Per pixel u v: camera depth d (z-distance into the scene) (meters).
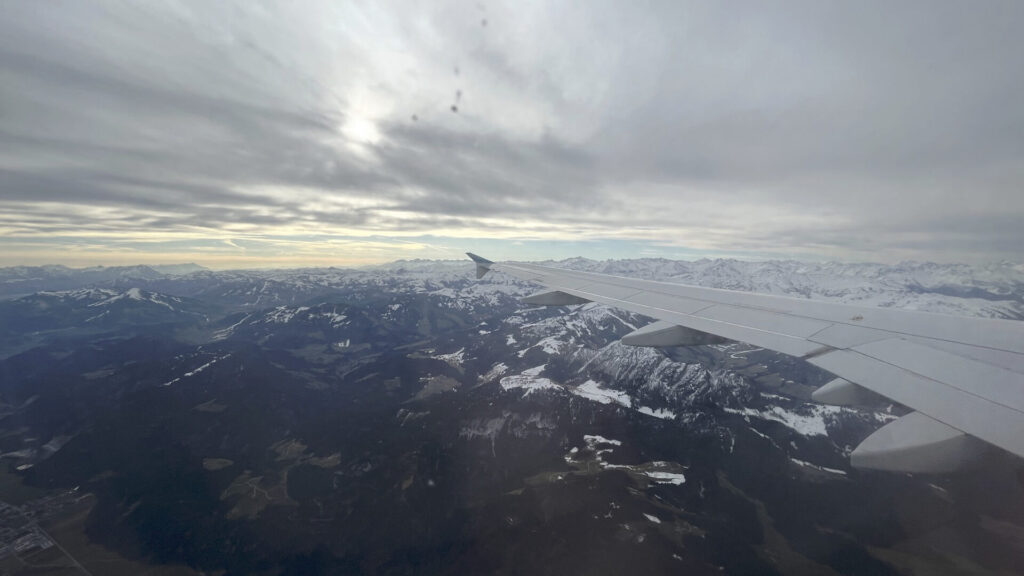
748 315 14.25
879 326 11.52
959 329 10.49
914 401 7.63
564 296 21.22
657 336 14.20
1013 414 6.76
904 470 6.74
